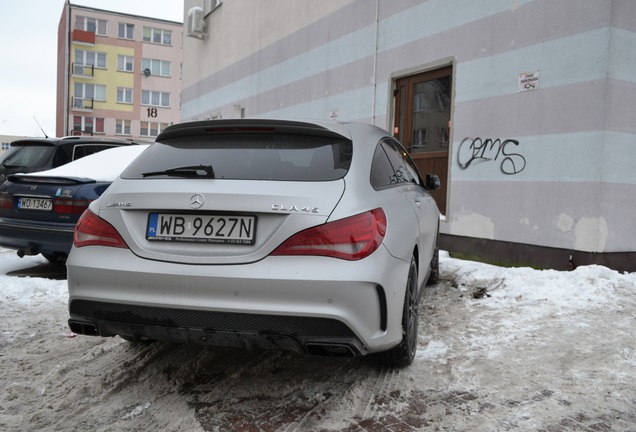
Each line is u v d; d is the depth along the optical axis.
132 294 2.69
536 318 4.36
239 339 2.62
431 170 8.07
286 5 11.72
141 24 49.59
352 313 2.55
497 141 6.77
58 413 2.79
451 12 7.46
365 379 3.18
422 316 4.50
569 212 5.91
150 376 3.26
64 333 4.11
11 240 5.94
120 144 8.43
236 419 2.71
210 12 15.97
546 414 2.74
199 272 2.58
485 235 6.93
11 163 7.99
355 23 9.45
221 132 3.20
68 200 5.78
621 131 5.68
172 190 2.75
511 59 6.58
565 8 5.95
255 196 2.63
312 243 2.55
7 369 3.38
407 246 3.12
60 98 52.22
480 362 3.43
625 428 2.61
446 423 2.66
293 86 11.46
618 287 5.00
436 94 7.96
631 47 5.69
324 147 3.01
